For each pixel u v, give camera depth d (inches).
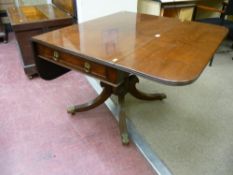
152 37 46.8
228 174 50.2
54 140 58.9
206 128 63.4
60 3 98.2
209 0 111.3
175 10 102.8
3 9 126.0
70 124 64.4
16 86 81.9
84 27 54.2
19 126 63.3
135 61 35.8
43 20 77.9
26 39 77.9
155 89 80.9
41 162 52.8
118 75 40.9
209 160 53.6
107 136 60.3
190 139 59.6
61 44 43.6
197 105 72.9
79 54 39.8
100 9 85.9
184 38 46.0
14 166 51.8
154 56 37.6
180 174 50.1
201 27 53.6
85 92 78.8
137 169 51.2
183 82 30.0
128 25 55.3
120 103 63.1
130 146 57.1
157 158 53.8
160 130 62.6
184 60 36.0
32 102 73.4
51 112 69.0
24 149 56.1
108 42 44.3
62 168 51.4
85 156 54.4
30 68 83.9
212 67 97.7
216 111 70.2
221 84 84.8
